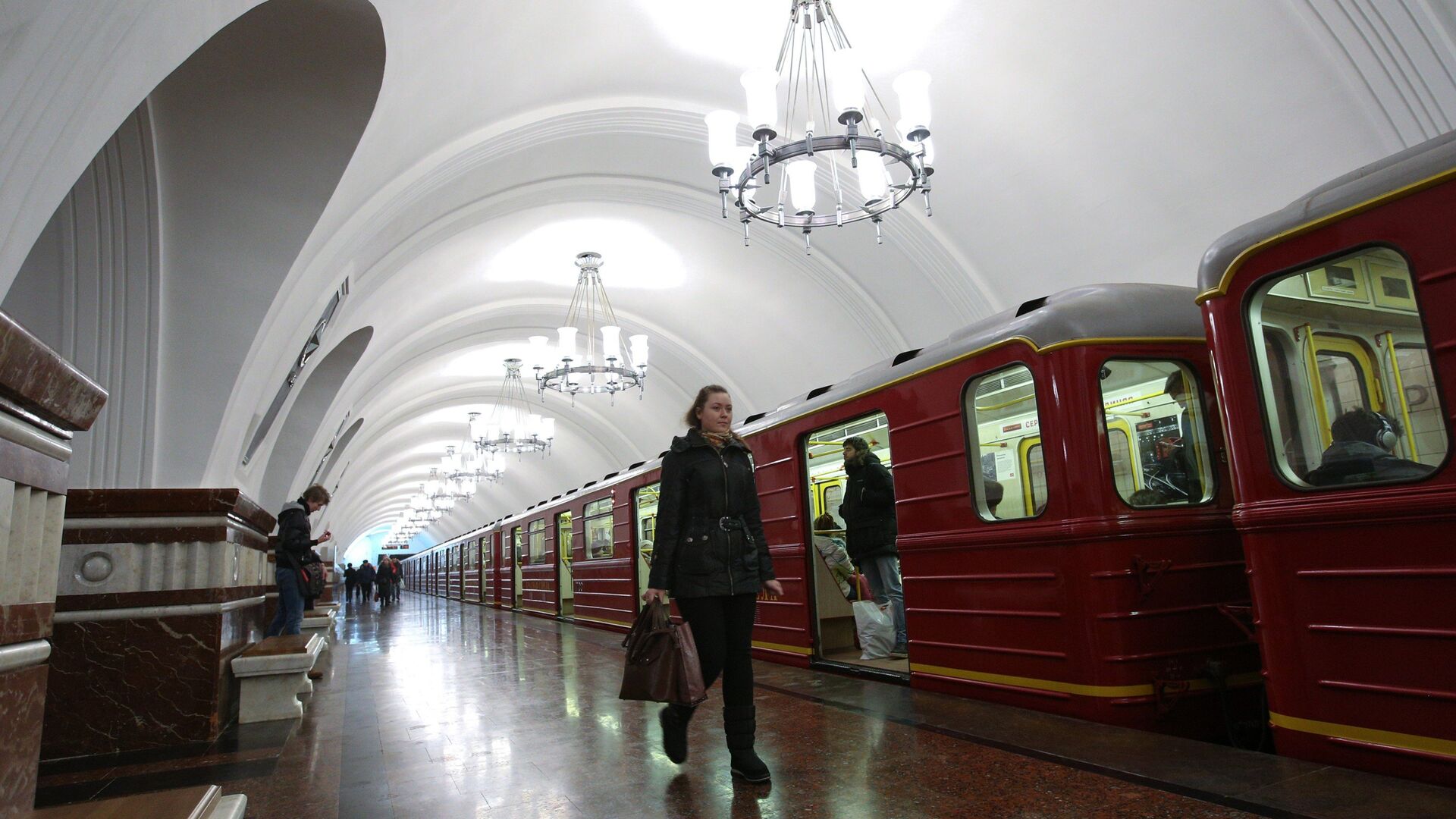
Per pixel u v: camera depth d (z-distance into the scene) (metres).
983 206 9.86
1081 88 8.02
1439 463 3.18
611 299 16.02
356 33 5.29
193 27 3.51
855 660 7.30
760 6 7.82
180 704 4.95
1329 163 7.15
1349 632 3.39
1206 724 4.72
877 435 7.61
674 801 3.42
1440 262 3.19
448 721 5.46
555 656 9.29
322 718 5.70
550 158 9.84
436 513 38.44
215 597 5.11
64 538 4.92
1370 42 6.14
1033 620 5.01
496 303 15.52
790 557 7.80
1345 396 3.51
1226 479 5.07
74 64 2.85
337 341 11.29
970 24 7.87
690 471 3.72
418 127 7.38
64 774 4.27
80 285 6.70
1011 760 3.81
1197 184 8.12
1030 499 5.20
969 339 5.75
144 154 6.08
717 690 6.31
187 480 7.49
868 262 11.70
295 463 14.30
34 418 1.72
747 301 14.49
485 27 6.59
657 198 11.46
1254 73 7.03
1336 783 3.15
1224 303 3.97
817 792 3.46
